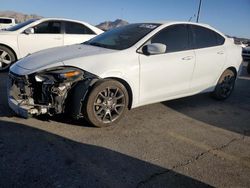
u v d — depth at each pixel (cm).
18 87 381
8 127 378
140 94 433
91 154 327
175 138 392
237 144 389
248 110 555
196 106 552
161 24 472
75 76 366
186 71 487
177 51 476
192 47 503
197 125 450
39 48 784
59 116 426
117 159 321
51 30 802
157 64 439
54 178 276
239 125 465
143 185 277
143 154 337
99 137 372
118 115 412
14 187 258
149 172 300
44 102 367
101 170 296
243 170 320
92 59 387
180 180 291
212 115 505
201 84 530
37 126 388
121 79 405
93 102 381
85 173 288
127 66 405
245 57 1572
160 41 455
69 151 329
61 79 354
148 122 443
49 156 314
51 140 352
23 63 393
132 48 423
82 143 351
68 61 378
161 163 320
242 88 784
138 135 390
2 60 740
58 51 427
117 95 405
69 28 831
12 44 739
